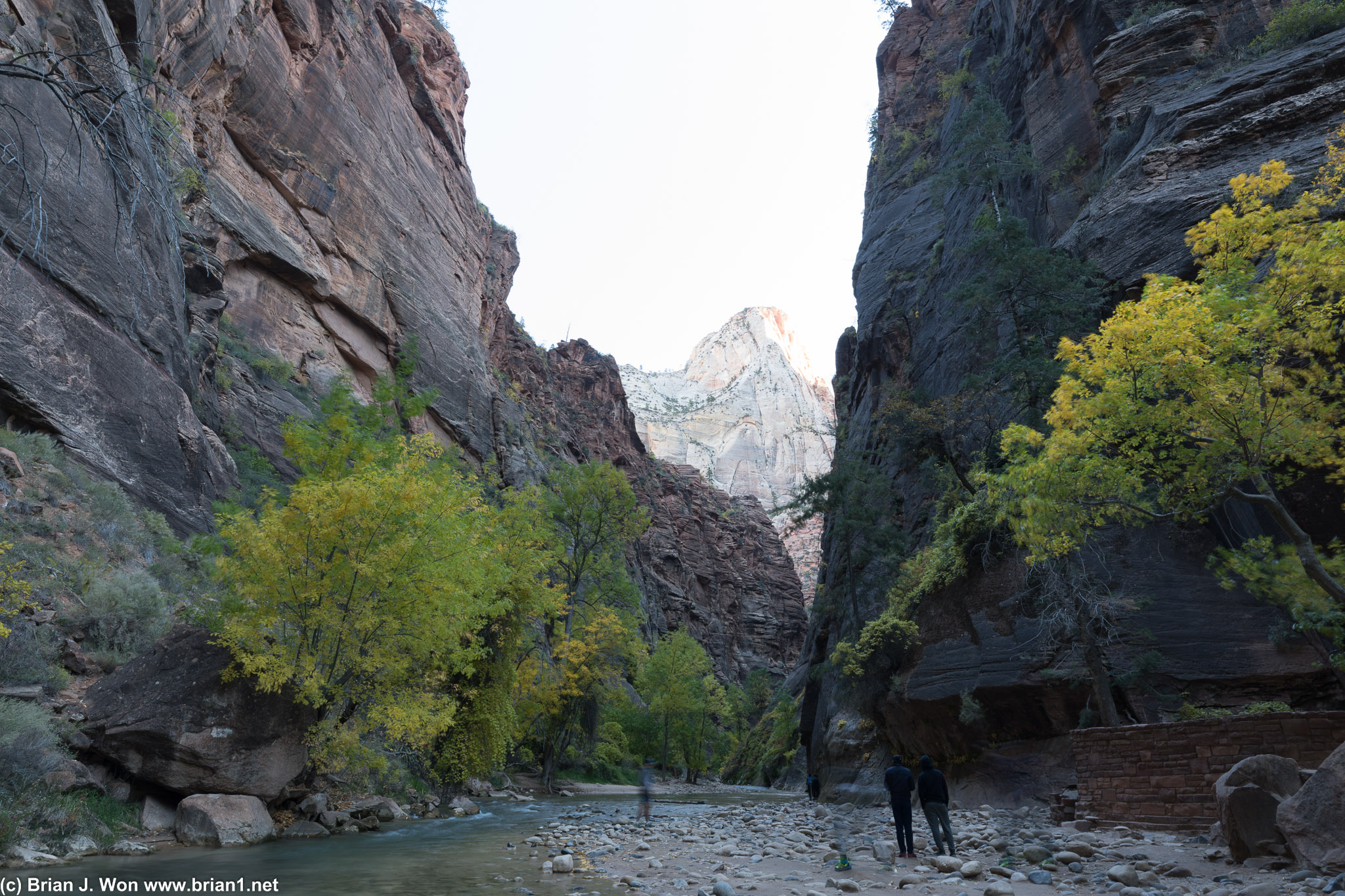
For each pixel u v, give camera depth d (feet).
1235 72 82.38
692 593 379.96
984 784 65.16
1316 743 34.91
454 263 227.20
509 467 222.07
